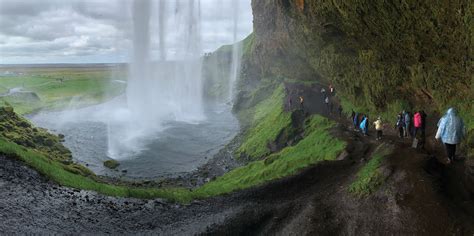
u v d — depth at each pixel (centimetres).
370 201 1966
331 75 5209
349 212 1942
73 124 7362
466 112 2664
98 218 1970
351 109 4644
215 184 3300
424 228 1673
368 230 1773
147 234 1861
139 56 8438
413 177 1984
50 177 2439
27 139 4547
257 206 2184
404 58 3197
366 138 3275
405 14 2677
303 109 5059
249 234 1955
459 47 2444
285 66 7750
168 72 12625
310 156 3138
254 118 6850
